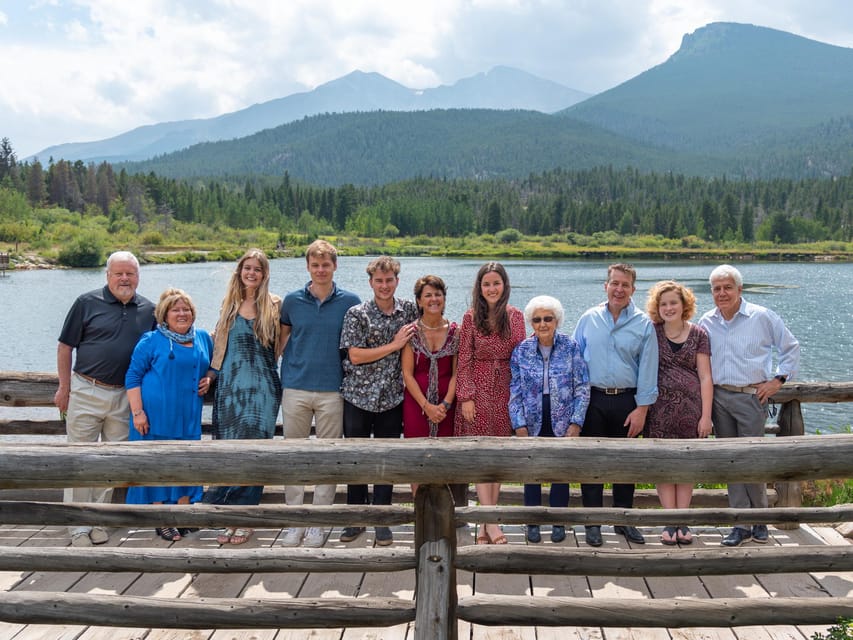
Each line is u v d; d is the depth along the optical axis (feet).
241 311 14.10
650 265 300.81
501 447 7.95
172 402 13.93
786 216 546.26
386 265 13.51
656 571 8.87
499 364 13.82
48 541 13.50
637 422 13.69
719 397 14.07
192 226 448.24
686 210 581.12
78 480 7.91
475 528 14.23
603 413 13.82
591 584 11.60
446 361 14.01
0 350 71.67
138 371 13.93
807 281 187.32
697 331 14.05
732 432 14.19
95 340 14.16
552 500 13.67
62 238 316.60
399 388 13.98
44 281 173.88
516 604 8.59
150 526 9.45
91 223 380.58
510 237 514.68
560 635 9.98
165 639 9.91
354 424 13.85
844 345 79.25
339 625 8.59
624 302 13.76
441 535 8.23
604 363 13.73
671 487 13.43
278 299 14.39
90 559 9.00
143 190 470.80
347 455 7.91
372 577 11.90
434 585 8.19
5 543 13.38
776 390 13.82
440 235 548.72
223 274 192.34
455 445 7.97
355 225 539.29
